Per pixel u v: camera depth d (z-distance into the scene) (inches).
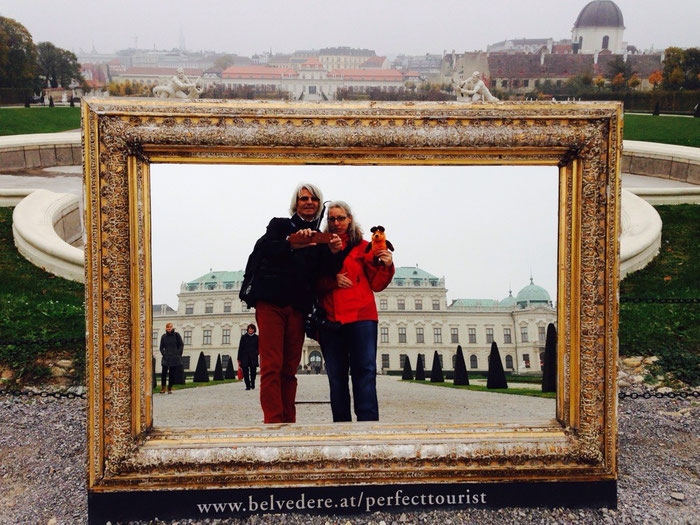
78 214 648.4
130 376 176.2
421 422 182.9
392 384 181.2
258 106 173.5
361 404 181.9
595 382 181.3
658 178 904.3
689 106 1295.5
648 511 184.9
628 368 339.6
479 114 174.7
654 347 357.7
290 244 179.3
